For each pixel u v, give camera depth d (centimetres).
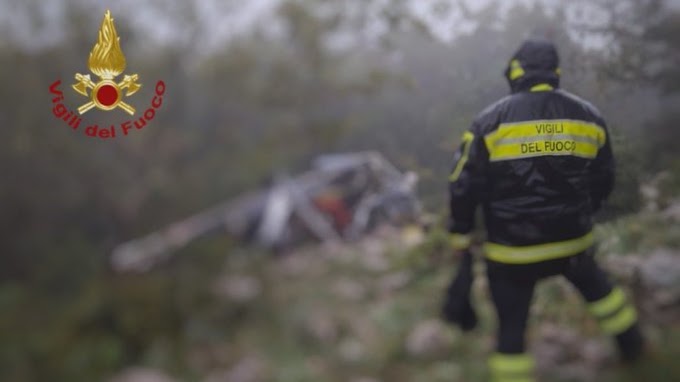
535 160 214
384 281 328
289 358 273
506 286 225
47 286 279
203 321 281
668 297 283
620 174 317
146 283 281
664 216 322
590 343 267
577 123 217
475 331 284
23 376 251
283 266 324
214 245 301
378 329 292
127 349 268
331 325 289
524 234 217
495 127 216
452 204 228
